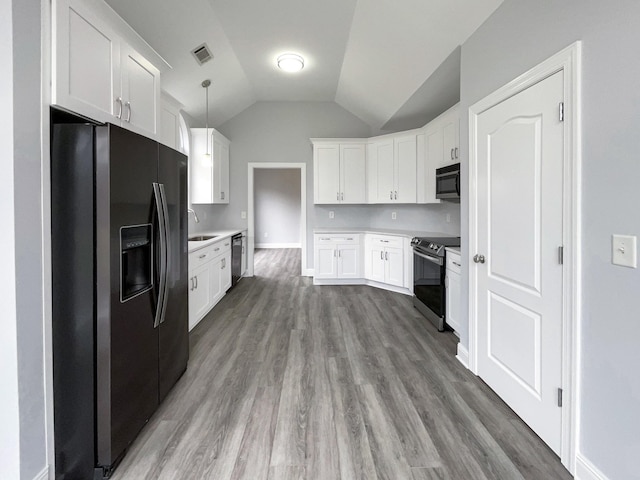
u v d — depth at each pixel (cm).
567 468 152
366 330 332
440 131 390
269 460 159
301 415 194
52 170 139
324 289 500
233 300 439
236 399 211
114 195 147
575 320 146
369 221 588
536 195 172
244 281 556
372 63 381
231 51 392
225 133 580
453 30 250
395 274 474
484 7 213
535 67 169
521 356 187
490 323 220
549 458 160
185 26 315
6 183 117
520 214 185
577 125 143
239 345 295
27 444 126
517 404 191
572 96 144
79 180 141
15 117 118
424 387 224
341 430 181
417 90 373
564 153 151
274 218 1021
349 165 529
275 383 230
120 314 153
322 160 530
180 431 180
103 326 145
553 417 162
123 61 177
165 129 319
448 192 352
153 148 184
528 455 162
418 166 456
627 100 120
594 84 134
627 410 123
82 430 145
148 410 181
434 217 478
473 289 240
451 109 351
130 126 184
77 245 142
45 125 131
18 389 122
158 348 193
